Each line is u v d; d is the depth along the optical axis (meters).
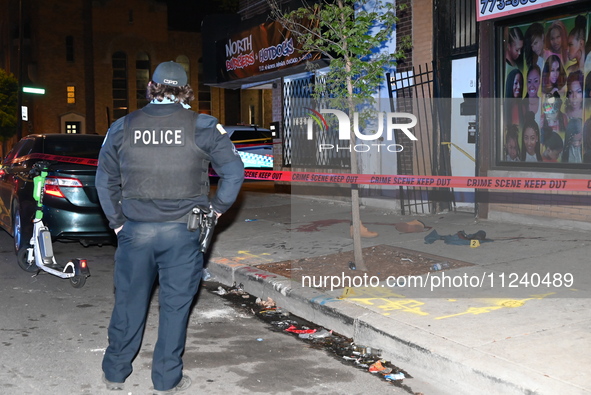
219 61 15.56
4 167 9.24
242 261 7.55
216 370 4.57
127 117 3.94
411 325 4.95
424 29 10.22
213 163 3.96
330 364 4.72
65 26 46.00
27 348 5.04
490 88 9.06
